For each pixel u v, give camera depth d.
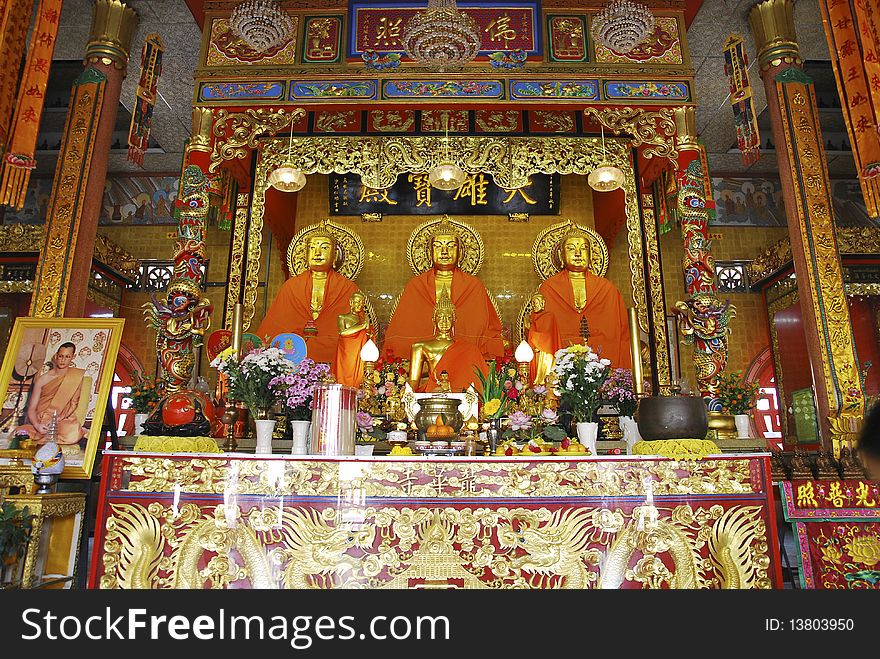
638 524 3.89
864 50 5.80
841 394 5.98
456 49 5.50
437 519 3.87
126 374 11.71
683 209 6.64
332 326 8.34
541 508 3.90
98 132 6.91
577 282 8.73
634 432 5.43
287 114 6.77
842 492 4.48
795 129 6.80
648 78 6.82
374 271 9.54
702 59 8.55
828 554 4.38
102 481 3.87
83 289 6.54
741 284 12.25
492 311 8.62
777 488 5.23
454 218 9.69
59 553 4.67
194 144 6.64
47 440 5.11
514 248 9.58
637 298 8.46
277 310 8.44
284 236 9.66
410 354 7.57
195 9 7.38
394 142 7.30
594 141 7.33
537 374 7.26
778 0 7.19
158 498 3.87
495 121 8.00
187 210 6.48
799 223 6.55
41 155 11.73
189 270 6.34
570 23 7.00
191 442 4.15
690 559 3.86
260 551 3.83
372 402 6.51
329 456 3.97
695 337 6.39
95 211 6.76
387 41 6.90
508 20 6.97
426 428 4.74
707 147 11.50
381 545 3.84
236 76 6.82
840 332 6.16
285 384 4.78
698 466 4.00
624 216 9.18
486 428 5.11
